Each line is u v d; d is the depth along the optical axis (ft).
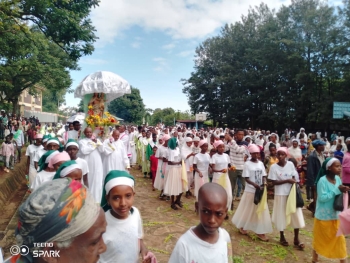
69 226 3.65
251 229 18.26
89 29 41.65
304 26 90.38
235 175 24.80
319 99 91.40
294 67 92.79
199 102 128.26
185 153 28.04
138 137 45.29
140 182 34.50
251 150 18.40
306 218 23.00
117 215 8.18
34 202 3.67
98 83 23.27
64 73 77.77
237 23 120.57
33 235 3.55
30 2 33.86
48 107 232.12
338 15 85.97
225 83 117.50
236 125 127.13
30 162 22.59
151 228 19.49
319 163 23.48
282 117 102.63
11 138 33.86
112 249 7.79
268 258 15.75
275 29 100.48
